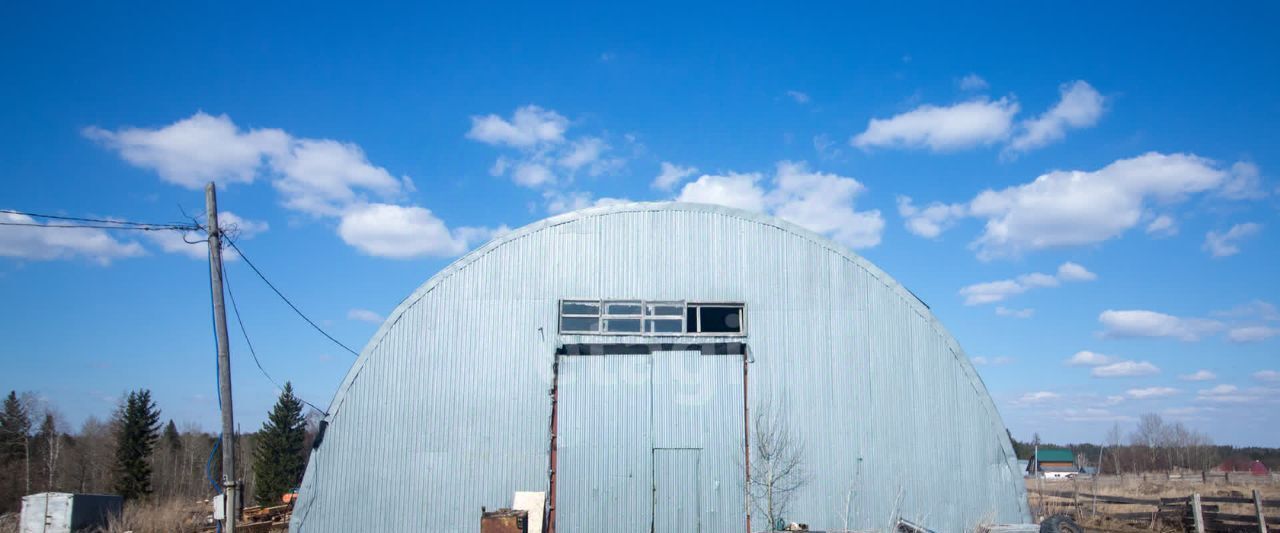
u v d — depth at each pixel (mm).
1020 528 20500
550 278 22281
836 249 23000
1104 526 29875
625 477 21281
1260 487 49531
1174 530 28188
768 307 22500
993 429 22312
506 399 21578
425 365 21641
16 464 71000
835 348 22422
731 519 21203
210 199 20859
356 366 21500
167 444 83688
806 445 21734
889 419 22094
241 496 21500
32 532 28719
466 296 22078
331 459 21000
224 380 20328
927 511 21609
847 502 21422
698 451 21547
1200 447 98875
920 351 22625
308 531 20562
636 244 22609
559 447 21344
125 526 30781
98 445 80688
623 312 22203
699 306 22422
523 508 20781
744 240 22875
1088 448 111188
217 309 20500
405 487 21000
